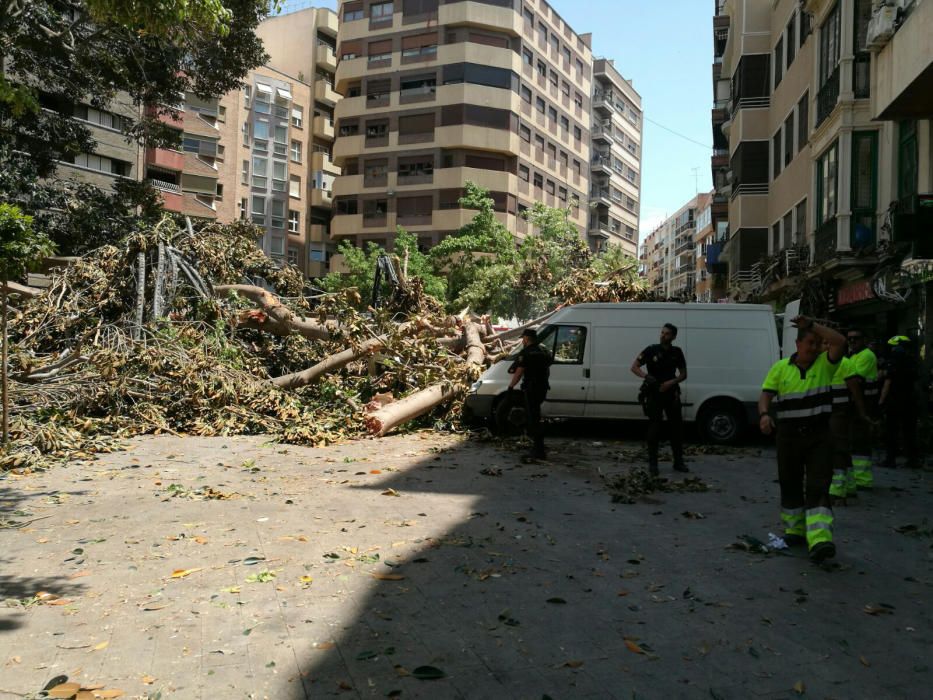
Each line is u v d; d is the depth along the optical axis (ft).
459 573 16.40
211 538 18.89
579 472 29.04
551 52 203.31
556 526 20.62
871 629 13.50
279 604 14.38
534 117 193.47
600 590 15.44
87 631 13.00
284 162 190.39
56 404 36.47
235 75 79.05
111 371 37.96
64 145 79.10
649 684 11.28
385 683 11.19
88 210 79.71
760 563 17.48
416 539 19.06
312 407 41.52
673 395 28.71
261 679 11.27
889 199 53.62
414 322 47.55
